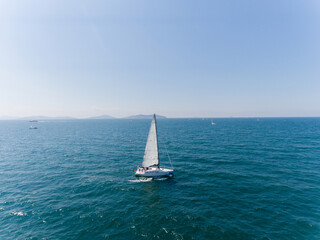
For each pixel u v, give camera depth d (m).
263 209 23.64
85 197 27.84
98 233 19.59
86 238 18.84
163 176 35.28
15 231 20.00
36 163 46.72
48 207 24.83
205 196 27.66
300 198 26.36
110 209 24.28
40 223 21.38
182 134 107.94
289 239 18.20
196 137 92.38
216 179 34.31
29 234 19.50
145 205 25.27
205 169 40.19
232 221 21.25
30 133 132.88
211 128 154.12
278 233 19.08
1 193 29.25
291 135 94.12
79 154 56.78
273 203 25.12
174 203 25.70
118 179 35.19
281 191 28.69
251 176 35.44
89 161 48.34
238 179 34.06
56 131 149.12
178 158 49.84
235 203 25.34
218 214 22.73
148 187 31.34
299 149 58.56
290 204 24.77
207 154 53.78
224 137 90.25
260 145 66.50
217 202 25.73
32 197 27.80
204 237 18.69
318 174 36.00
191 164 44.12
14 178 35.91
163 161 47.12
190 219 21.80
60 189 30.70
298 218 21.58
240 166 41.84
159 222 21.33
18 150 64.12
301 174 36.12
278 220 21.28
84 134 119.12
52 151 61.84
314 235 18.69
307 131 115.38
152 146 36.81
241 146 65.12
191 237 18.72
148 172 35.41
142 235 19.16
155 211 23.67
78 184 32.78
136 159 50.34
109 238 18.80
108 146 70.94
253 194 27.92
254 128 145.75
